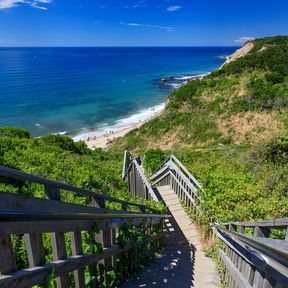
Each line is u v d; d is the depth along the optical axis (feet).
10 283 7.66
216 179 30.91
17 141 43.32
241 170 37.22
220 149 63.82
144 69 358.84
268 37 180.14
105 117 147.13
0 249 7.52
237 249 12.96
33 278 8.52
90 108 162.81
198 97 101.45
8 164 29.07
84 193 10.94
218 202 24.68
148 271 17.51
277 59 106.63
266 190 27.22
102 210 12.33
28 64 428.97
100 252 11.77
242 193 25.63
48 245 14.17
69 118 144.77
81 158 47.80
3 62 467.52
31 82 245.86
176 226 27.58
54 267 9.29
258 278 9.90
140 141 95.30
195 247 23.76
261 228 11.13
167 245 24.39
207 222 24.56
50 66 395.75
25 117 144.46
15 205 8.11
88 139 114.93
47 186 9.29
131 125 133.39
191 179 31.83
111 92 205.98
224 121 85.97
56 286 10.04
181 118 95.66
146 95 197.47
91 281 11.72
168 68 375.66
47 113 152.05
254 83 95.55
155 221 21.29
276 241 8.06
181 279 16.80
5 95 190.60
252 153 42.01
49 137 58.18
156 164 51.13
